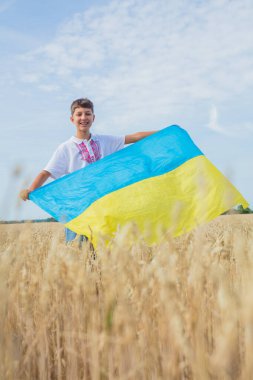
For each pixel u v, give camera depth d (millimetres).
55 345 2777
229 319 1547
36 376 2666
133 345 2100
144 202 4957
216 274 1972
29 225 2490
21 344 2639
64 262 2422
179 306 1924
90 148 5328
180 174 5180
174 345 1926
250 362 1509
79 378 2525
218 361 1550
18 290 2648
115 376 2258
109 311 2105
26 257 2832
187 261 2195
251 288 1508
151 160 5336
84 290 2424
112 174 5195
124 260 2125
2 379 2244
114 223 4855
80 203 5074
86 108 5230
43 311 2504
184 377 2096
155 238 2484
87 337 2371
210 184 5000
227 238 2436
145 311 2100
